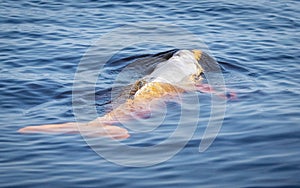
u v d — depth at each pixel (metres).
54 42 21.58
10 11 25.33
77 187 11.56
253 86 17.50
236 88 17.33
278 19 24.67
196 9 25.81
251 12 25.56
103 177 11.97
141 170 12.27
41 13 25.14
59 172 12.21
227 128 14.35
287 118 14.85
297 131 13.98
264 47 21.28
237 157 12.73
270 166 12.21
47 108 15.80
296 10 25.92
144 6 26.22
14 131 14.33
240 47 21.28
